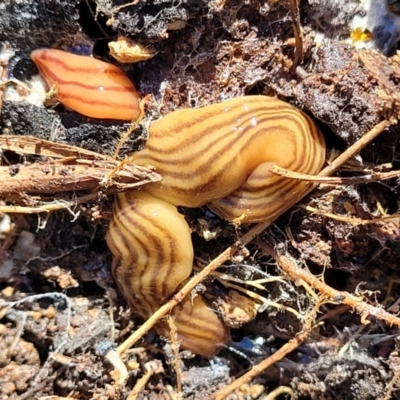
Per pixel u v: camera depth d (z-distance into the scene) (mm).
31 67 46
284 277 48
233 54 46
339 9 48
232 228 47
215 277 48
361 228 47
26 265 47
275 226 48
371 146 46
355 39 48
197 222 47
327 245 48
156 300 46
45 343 47
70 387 46
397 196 47
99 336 47
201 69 46
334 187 46
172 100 46
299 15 46
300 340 47
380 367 48
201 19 45
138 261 45
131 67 46
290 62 46
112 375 46
